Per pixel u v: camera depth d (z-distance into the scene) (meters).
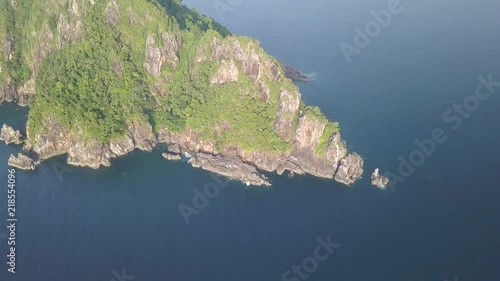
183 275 140.25
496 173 181.12
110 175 182.62
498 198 169.75
